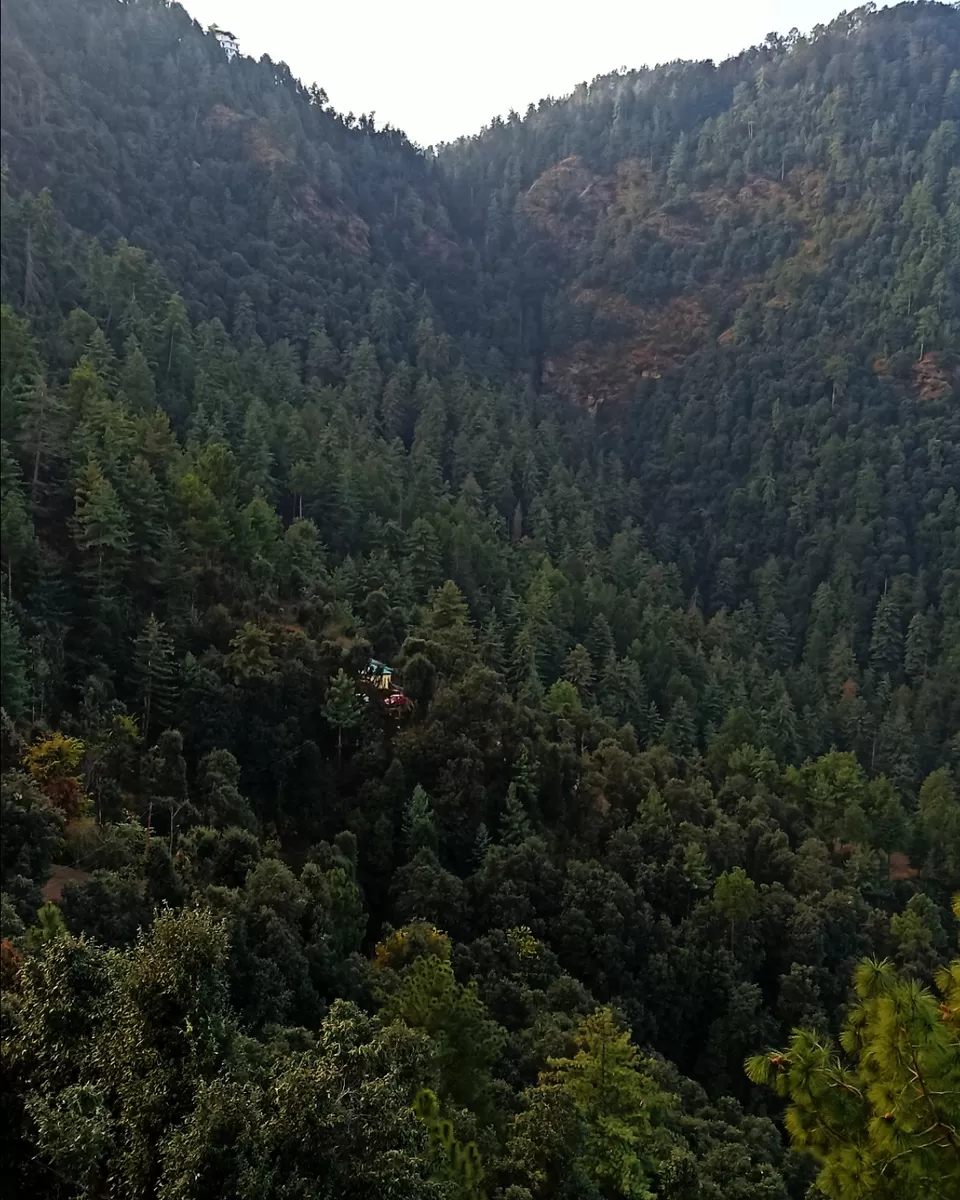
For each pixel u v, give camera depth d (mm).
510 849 55312
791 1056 13695
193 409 96000
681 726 87500
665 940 55031
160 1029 14492
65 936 16500
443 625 77750
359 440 113250
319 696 60750
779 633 127500
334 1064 14695
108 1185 14000
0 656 44594
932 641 119875
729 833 65250
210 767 50906
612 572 120250
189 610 61719
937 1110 11773
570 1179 28078
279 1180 13055
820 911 59531
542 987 47000
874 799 78688
